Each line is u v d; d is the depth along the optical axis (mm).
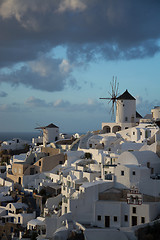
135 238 56125
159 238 54656
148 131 96500
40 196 80875
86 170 83312
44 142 125312
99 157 90000
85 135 110812
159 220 58156
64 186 78625
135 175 66250
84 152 97188
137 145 87562
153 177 68875
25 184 92688
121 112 116688
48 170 96000
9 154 128750
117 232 56469
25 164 96875
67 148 108562
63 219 63750
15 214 78438
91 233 56406
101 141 101625
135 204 61062
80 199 64938
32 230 69438
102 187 66750
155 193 63000
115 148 94438
